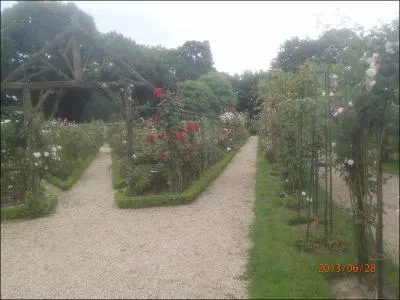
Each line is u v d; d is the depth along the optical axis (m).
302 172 6.10
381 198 3.14
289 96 6.93
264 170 9.62
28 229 5.46
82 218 6.00
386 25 2.92
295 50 24.66
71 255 4.40
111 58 9.41
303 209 5.80
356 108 3.13
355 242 3.87
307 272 3.61
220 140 12.75
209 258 4.21
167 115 7.26
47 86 8.45
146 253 4.41
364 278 3.53
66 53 8.58
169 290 3.51
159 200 6.64
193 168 8.02
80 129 12.04
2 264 4.17
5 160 6.68
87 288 3.57
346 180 3.73
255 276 3.68
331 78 3.76
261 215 5.65
